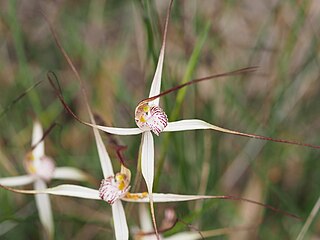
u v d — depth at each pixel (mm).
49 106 466
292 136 458
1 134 438
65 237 411
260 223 393
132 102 443
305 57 468
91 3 499
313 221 402
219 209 415
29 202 404
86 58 466
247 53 497
